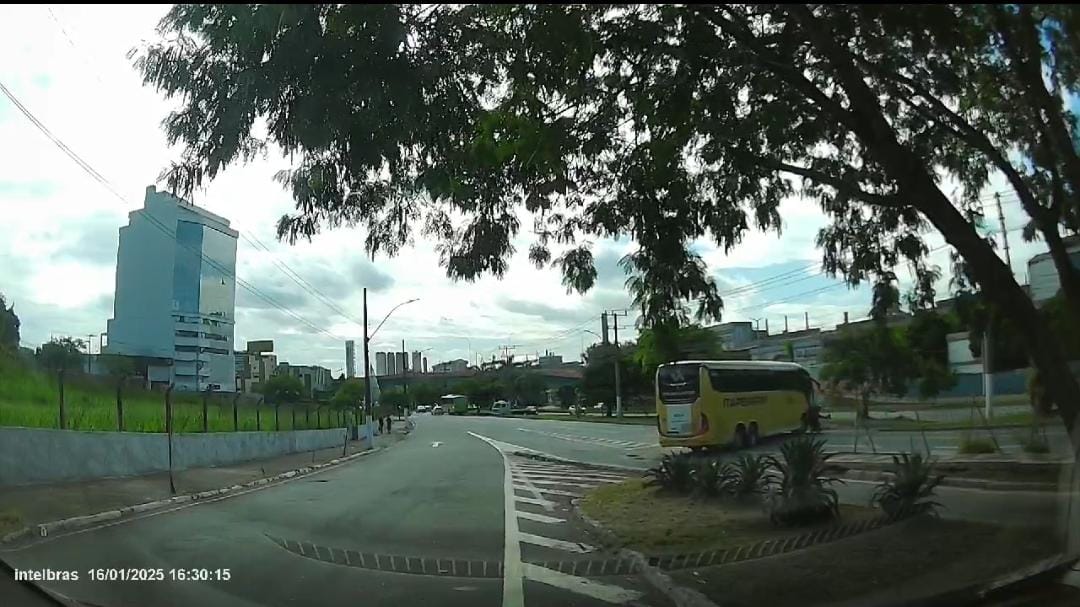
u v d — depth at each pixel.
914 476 9.08
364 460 28.92
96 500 13.64
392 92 6.05
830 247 9.12
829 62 6.75
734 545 8.29
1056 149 6.91
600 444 33.59
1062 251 7.21
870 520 8.91
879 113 6.74
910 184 6.84
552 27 6.25
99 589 6.89
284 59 5.77
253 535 10.10
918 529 8.36
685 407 25.27
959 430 21.50
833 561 7.17
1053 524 8.27
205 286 26.19
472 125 7.06
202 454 23.17
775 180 8.62
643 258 8.62
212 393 27.45
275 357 81.94
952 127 8.27
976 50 6.96
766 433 26.39
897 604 5.79
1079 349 7.28
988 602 5.84
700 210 8.51
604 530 9.91
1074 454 7.42
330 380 99.00
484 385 118.25
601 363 70.94
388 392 107.81
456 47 6.45
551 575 7.66
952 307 8.36
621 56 7.08
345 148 6.49
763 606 5.99
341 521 11.44
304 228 7.81
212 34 5.70
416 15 6.14
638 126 7.77
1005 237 8.18
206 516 12.30
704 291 8.52
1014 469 12.91
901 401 28.27
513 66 6.75
